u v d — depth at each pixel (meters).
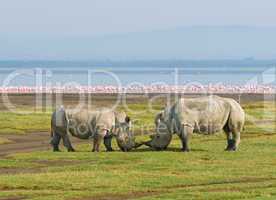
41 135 77.50
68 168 49.97
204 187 42.66
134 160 53.53
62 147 65.94
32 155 56.88
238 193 40.41
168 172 47.75
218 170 48.47
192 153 57.19
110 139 60.97
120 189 42.16
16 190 42.16
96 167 50.12
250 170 48.56
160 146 60.38
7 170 50.16
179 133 59.62
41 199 39.28
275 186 42.97
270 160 53.06
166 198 39.06
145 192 41.59
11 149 64.81
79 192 41.25
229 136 60.91
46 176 46.06
